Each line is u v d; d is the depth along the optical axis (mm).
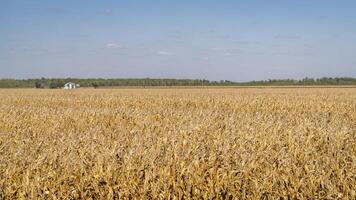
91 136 11594
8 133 14055
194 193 7867
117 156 8922
